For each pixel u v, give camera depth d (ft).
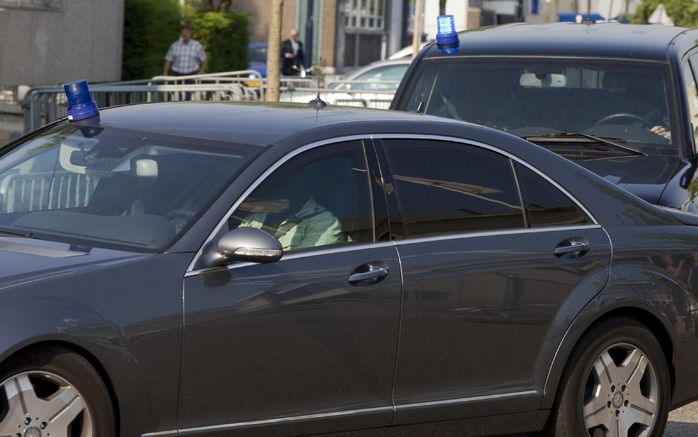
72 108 67.92
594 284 68.44
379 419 62.13
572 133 100.12
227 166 60.75
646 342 70.74
